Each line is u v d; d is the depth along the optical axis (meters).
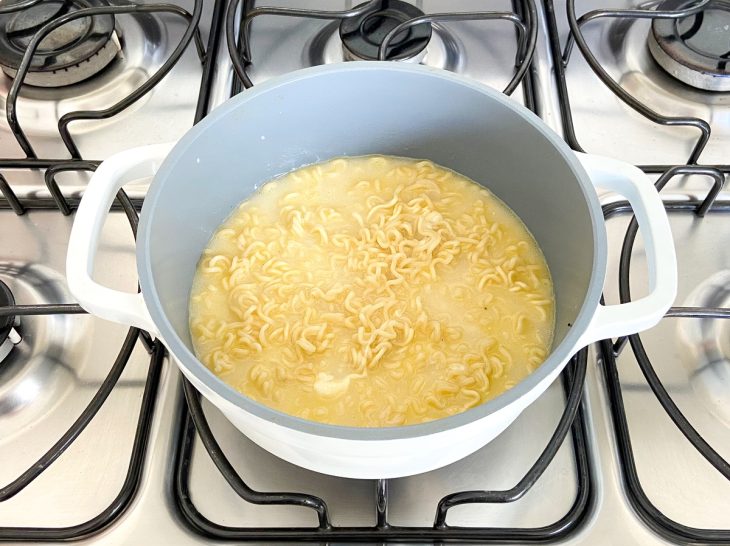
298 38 1.00
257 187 0.77
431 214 0.75
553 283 0.71
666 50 0.93
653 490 0.66
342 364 0.66
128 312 0.55
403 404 0.63
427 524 0.64
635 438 0.69
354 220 0.76
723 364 0.73
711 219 0.84
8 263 0.81
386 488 0.63
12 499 0.66
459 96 0.68
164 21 1.02
